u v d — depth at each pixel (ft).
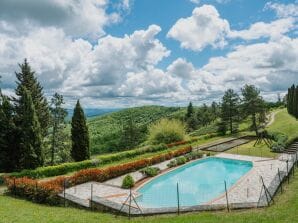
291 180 93.25
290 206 67.56
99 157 149.07
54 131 175.52
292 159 126.52
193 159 159.02
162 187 115.44
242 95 239.09
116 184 113.50
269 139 206.28
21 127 131.34
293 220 57.26
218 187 114.42
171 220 62.03
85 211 74.64
